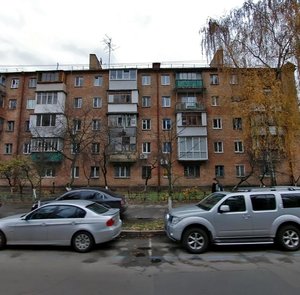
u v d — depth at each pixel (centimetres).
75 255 720
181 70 3184
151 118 3112
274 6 1301
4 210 1562
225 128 3034
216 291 461
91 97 3175
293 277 528
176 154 2967
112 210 853
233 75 1420
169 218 786
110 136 2842
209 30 1462
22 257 702
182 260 662
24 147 3127
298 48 1230
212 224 737
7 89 3281
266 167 1769
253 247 783
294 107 1211
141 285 493
